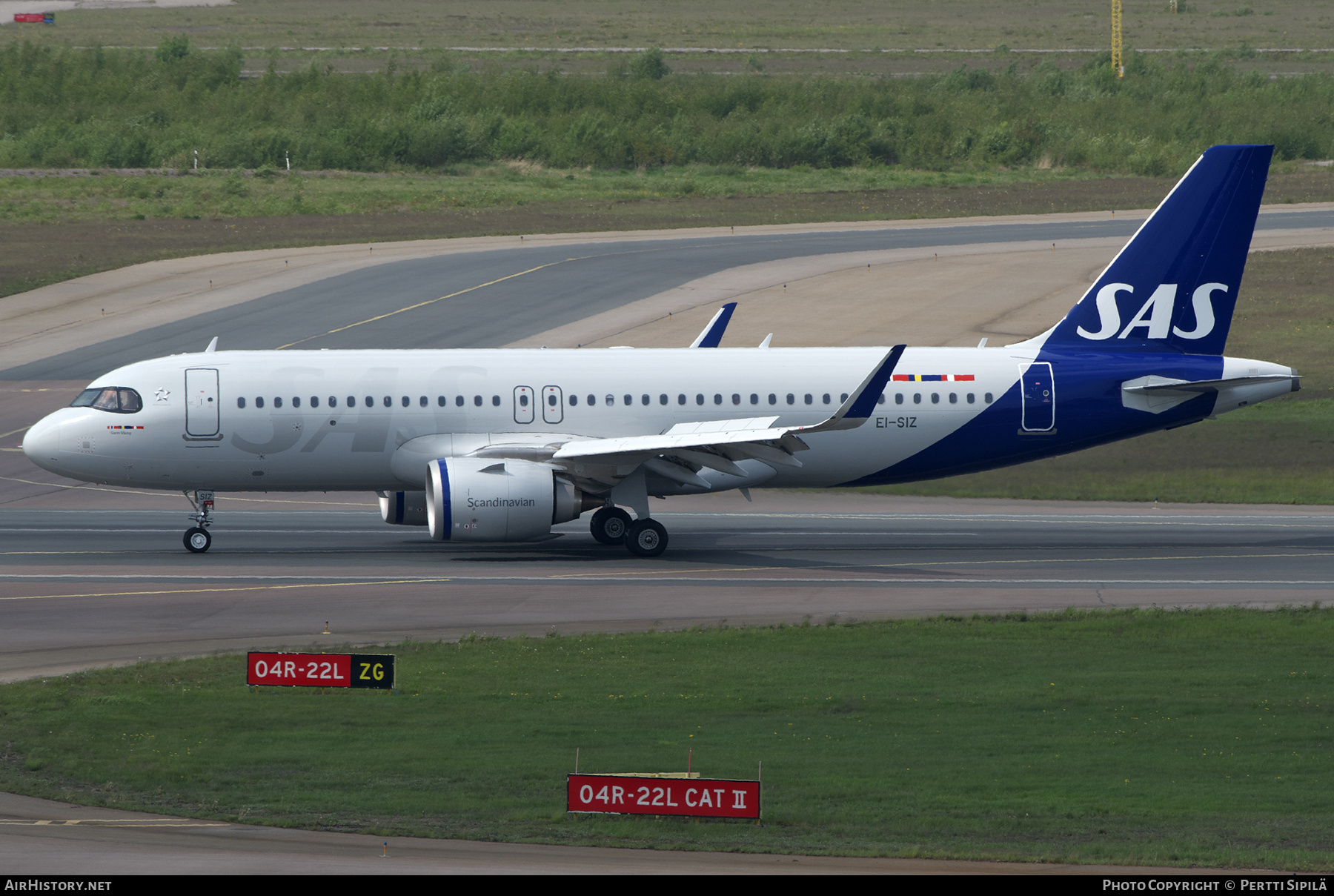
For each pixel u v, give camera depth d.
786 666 109.06
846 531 177.12
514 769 83.50
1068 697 100.38
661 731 91.69
